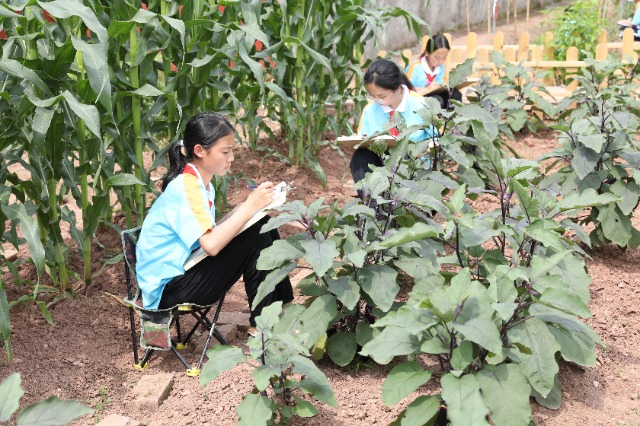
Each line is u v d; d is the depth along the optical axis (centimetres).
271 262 388
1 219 475
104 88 423
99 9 505
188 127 427
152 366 445
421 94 687
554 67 1012
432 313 331
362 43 812
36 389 416
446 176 531
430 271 409
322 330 394
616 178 578
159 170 762
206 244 412
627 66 873
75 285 537
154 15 467
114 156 546
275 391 364
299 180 746
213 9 568
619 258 586
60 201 532
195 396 409
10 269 492
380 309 418
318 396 354
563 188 566
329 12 775
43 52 491
